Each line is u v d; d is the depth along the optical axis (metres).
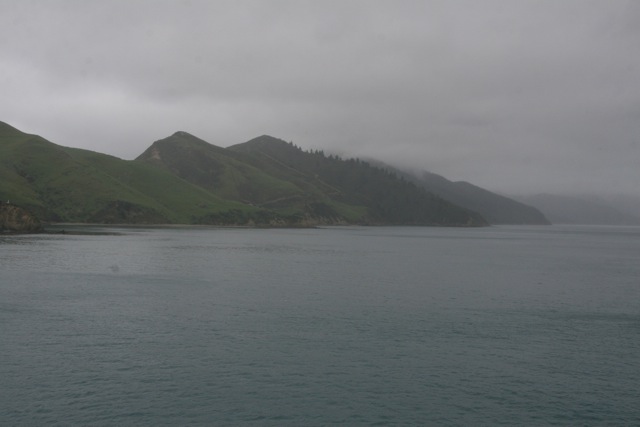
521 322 43.53
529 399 27.08
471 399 26.91
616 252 145.12
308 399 26.34
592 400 27.14
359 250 127.69
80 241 124.69
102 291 53.56
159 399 25.81
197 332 37.62
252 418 24.22
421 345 35.75
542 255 126.94
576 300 55.56
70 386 27.06
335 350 34.12
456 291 60.00
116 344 34.19
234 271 74.00
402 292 58.12
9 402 25.09
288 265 84.75
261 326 39.81
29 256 85.75
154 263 81.81
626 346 36.59
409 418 24.67
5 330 36.97
